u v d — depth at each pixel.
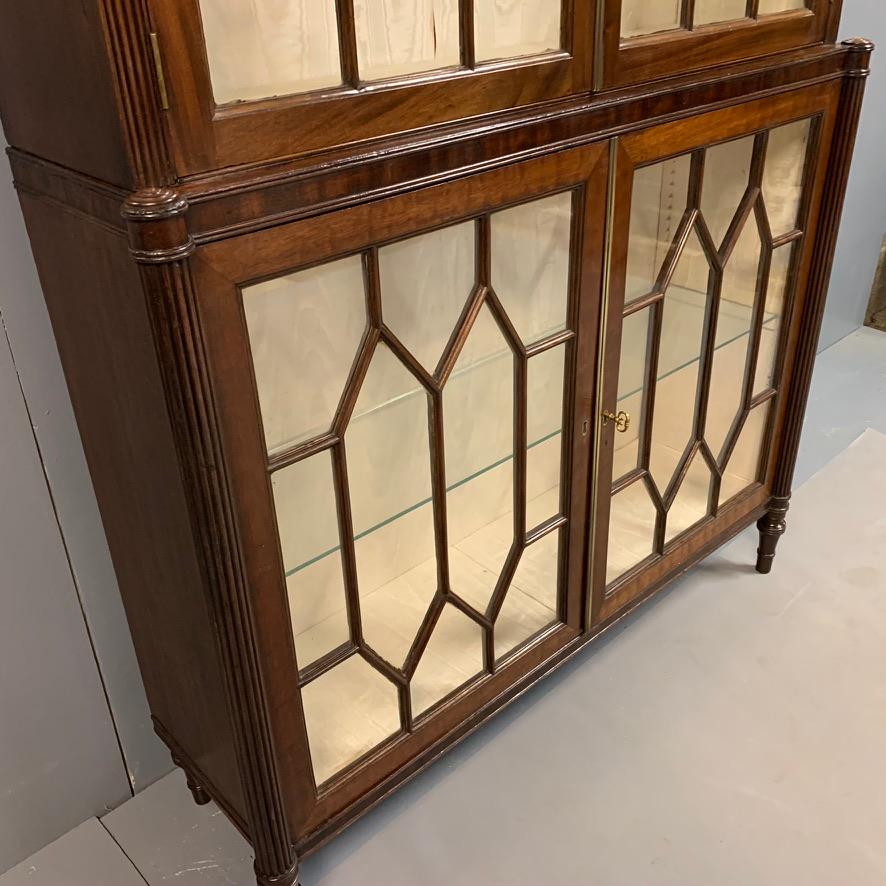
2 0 0.72
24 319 0.96
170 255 0.66
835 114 1.26
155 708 1.22
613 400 1.18
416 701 1.15
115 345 0.81
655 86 1.00
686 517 1.46
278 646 0.93
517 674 1.27
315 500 0.91
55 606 1.12
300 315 0.81
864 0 1.96
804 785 1.29
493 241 0.93
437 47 0.82
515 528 1.16
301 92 0.74
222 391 0.77
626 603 1.41
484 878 1.18
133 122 0.64
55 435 1.03
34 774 1.20
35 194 0.82
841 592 1.64
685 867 1.19
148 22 0.62
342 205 0.77
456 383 0.99
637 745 1.36
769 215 1.26
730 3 1.06
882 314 2.64
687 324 1.24
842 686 1.45
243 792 1.02
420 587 1.08
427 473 1.02
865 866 1.18
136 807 1.30
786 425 1.54
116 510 1.02
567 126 0.92
